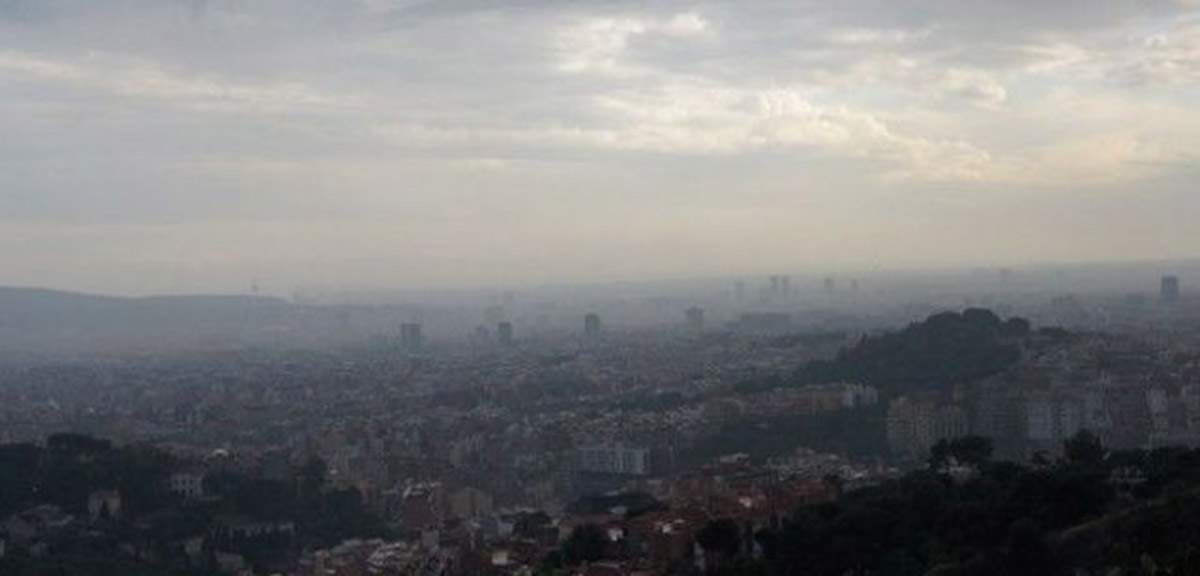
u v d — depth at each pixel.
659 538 102.69
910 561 89.75
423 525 148.12
